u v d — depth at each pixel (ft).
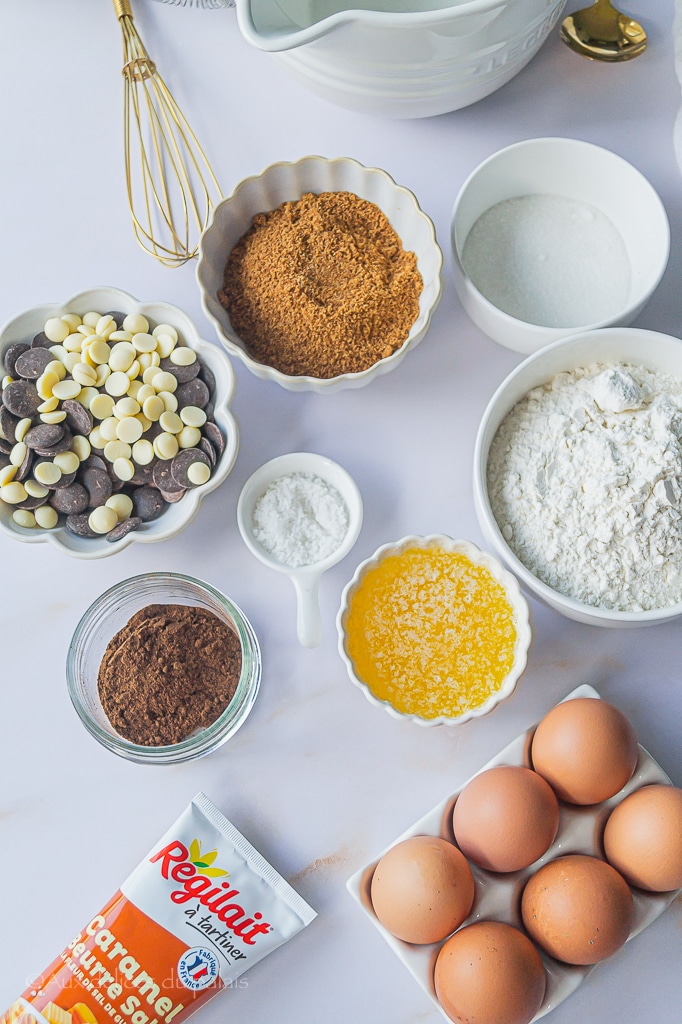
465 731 1.69
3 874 1.69
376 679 1.65
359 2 1.73
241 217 1.75
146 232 1.82
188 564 1.75
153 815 1.70
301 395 1.77
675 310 1.78
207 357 1.70
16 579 1.76
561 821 1.58
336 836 1.68
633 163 1.81
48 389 1.65
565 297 1.73
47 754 1.72
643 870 1.48
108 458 1.65
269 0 1.50
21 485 1.63
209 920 1.59
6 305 1.82
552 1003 1.52
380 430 1.76
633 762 1.53
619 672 1.71
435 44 1.51
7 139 1.84
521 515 1.60
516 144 1.68
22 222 1.82
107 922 1.59
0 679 1.74
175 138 1.81
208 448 1.66
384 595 1.67
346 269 1.70
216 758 1.70
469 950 1.46
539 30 1.63
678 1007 1.62
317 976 1.65
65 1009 1.56
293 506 1.69
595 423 1.60
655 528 1.54
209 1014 1.65
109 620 1.70
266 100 1.82
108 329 1.68
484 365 1.77
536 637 1.71
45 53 1.84
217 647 1.68
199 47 1.83
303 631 1.65
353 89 1.65
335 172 1.72
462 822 1.53
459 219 1.68
